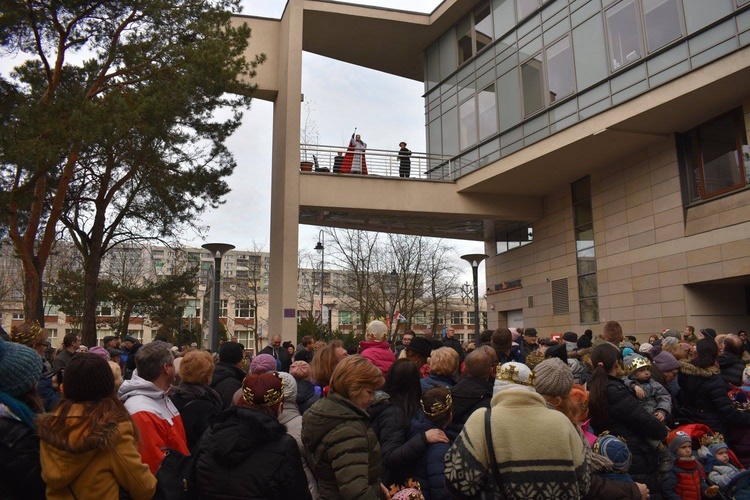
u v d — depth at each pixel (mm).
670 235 17375
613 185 19859
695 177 16969
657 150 18031
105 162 17516
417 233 28328
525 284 25125
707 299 16953
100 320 44656
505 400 2871
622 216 19375
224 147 17625
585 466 2764
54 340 65000
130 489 2605
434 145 26219
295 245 20562
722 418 5555
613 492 3311
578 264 21672
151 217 20016
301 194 21250
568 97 18844
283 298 20141
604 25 17750
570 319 21891
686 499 4629
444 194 22875
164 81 14820
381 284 40750
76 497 2488
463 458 2816
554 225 23156
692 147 17141
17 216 14219
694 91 14734
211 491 2996
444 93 25656
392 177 22328
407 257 41156
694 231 16594
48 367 5098
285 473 3016
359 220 26000
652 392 5195
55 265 34656
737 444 5566
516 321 26234
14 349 2859
